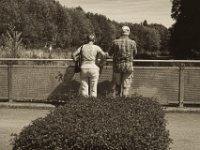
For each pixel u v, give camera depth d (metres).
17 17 55.81
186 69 12.37
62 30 71.44
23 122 10.74
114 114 6.00
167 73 12.43
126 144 4.82
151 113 6.32
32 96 12.96
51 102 12.93
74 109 6.28
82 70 11.62
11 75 12.97
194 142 8.86
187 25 60.16
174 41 62.94
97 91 12.45
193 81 12.38
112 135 4.93
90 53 11.63
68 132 4.97
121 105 6.77
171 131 9.86
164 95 12.48
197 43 59.50
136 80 12.50
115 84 12.24
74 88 12.73
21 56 22.55
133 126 5.32
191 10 59.38
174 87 12.45
